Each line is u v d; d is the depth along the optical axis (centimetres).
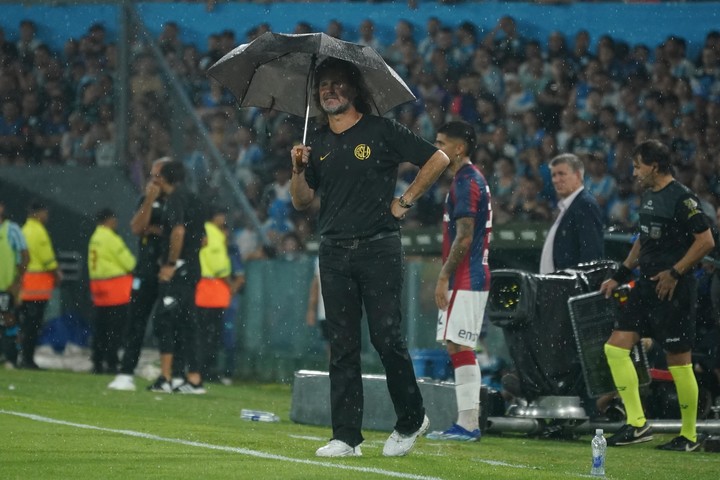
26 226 5288
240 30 7669
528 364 3017
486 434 3050
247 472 1905
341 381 2189
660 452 2711
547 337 3006
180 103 6488
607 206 6159
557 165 3175
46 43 7688
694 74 6669
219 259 4825
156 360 5659
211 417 3350
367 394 3039
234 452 2230
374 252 2144
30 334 5244
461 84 6938
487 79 6919
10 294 5147
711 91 6606
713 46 6688
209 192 6319
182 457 2105
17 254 5134
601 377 2945
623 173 6316
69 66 7606
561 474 2123
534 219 6300
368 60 2169
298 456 2188
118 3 7044
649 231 2762
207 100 7469
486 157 6569
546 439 3008
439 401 2944
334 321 2184
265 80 2364
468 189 2756
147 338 6278
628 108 6581
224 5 7656
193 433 2641
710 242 2698
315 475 1889
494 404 3078
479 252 2784
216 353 4844
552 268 3191
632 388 2820
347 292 2169
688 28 6769
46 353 6069
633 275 2892
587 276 3039
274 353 5116
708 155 6331
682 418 2792
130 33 6544
